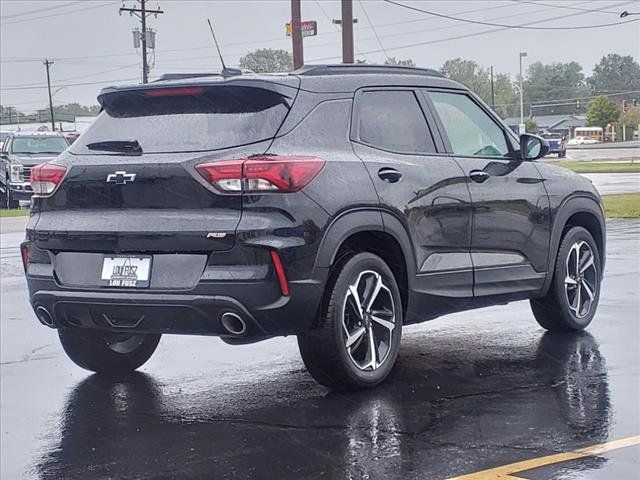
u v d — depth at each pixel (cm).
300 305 553
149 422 564
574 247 765
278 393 613
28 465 495
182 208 559
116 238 570
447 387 613
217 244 545
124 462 494
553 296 753
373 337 606
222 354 736
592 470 454
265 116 577
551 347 723
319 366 585
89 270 583
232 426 547
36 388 651
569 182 766
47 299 595
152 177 565
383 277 607
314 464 477
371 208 590
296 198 552
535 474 450
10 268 1334
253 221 543
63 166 604
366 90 631
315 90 601
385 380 633
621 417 539
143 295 557
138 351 686
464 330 796
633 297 921
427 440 508
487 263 681
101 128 623
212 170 551
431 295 639
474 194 670
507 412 555
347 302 587
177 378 666
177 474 472
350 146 602
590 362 673
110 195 580
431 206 636
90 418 576
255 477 462
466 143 695
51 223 602
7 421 572
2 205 2708
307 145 577
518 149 737
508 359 688
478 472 455
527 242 716
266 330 552
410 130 651
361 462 476
